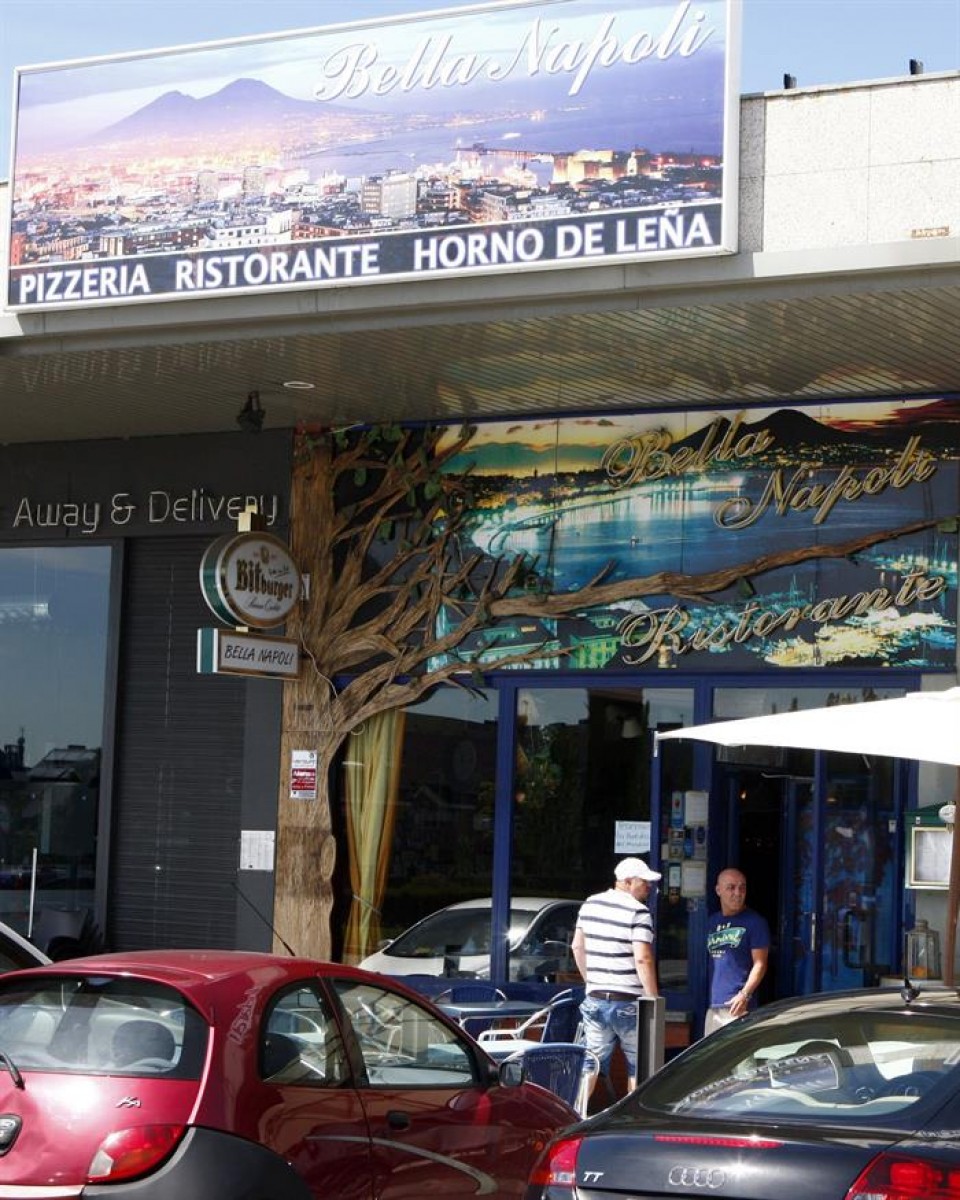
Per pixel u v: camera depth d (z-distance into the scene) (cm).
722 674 1314
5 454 1588
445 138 1105
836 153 1032
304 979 714
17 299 1219
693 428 1335
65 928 1518
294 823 1441
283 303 1148
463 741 1404
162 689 1521
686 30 1048
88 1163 623
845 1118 538
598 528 1362
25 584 1593
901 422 1269
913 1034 576
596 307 1081
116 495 1541
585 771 1359
